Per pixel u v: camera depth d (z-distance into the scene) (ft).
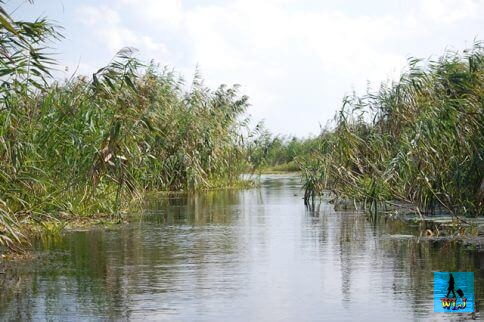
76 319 24.34
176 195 85.97
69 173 50.26
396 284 29.55
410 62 60.03
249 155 112.47
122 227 50.01
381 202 60.13
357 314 24.85
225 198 80.38
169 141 89.15
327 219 55.47
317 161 73.87
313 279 30.86
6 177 39.83
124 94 49.44
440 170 53.11
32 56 37.99
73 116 49.73
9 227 34.17
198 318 24.39
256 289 28.86
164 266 34.06
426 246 39.63
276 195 85.61
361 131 70.49
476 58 55.67
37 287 29.30
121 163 47.47
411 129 58.59
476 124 51.52
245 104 106.01
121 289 28.94
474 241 41.01
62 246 40.63
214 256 37.09
